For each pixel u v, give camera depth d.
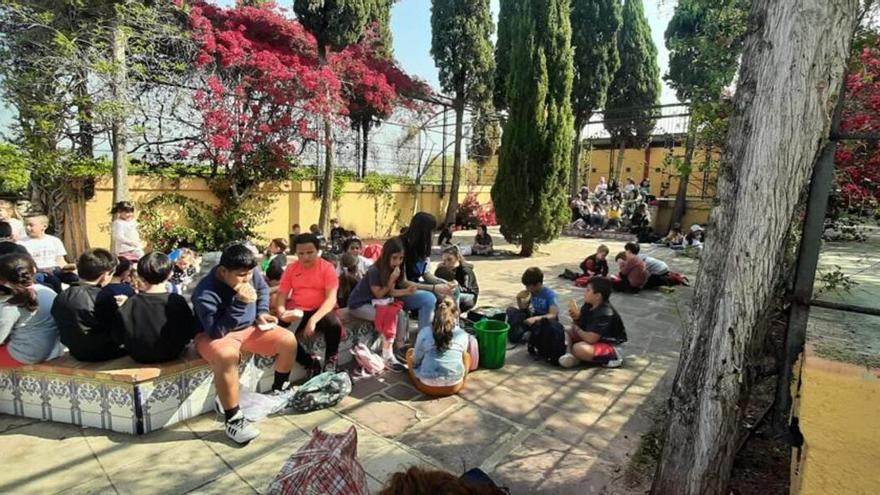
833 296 2.11
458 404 3.74
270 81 10.85
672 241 13.49
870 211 4.16
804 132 1.72
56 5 7.19
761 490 2.57
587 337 4.55
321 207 13.04
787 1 1.70
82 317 3.16
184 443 3.10
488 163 20.38
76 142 8.93
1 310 3.14
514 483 2.77
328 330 4.09
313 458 1.96
